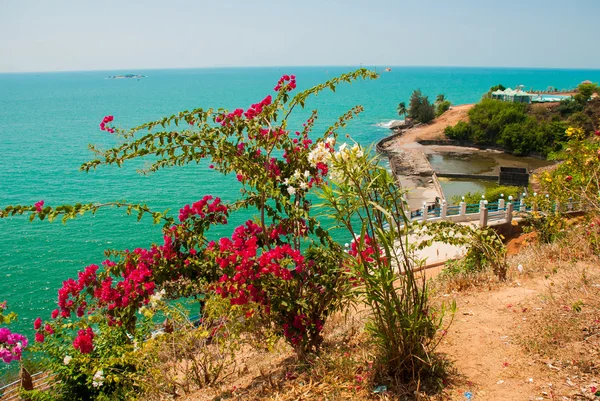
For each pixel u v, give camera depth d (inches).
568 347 169.5
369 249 194.1
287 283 204.2
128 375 232.2
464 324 210.4
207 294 239.9
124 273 245.0
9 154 2559.1
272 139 241.0
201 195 1688.0
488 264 328.2
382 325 162.2
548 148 2306.8
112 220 1389.0
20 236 1254.3
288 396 169.2
